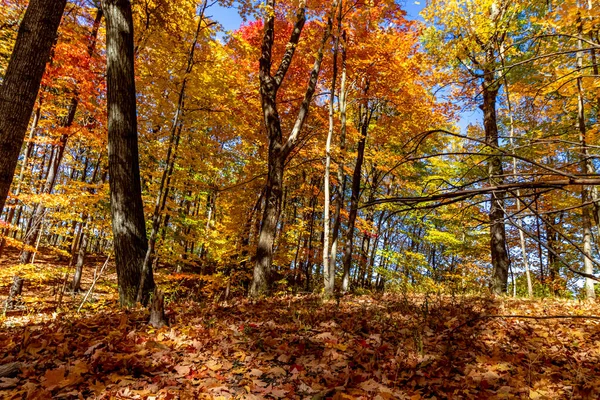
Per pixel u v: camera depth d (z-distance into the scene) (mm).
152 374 3041
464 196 1457
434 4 9586
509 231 15953
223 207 13945
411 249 23719
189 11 9609
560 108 7469
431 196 1441
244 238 13422
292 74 12531
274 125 9102
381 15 10953
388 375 3184
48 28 3883
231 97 11414
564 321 5168
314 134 12562
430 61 10797
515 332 4566
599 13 3500
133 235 5926
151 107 10531
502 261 10602
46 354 3389
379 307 6191
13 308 10188
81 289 14133
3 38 9172
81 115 11328
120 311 5168
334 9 9609
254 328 4441
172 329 4094
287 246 15953
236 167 14742
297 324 4664
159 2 9531
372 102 14078
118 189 5879
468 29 8672
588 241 8930
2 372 2914
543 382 3080
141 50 10023
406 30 11594
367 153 14688
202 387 2834
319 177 16766
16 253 17609
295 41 9523
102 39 10625
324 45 9562
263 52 9375
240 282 13969
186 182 11859
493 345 4055
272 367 3344
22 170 10539
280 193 8859
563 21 3779
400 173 13852
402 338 4156
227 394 2795
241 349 3734
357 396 2787
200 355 3500
